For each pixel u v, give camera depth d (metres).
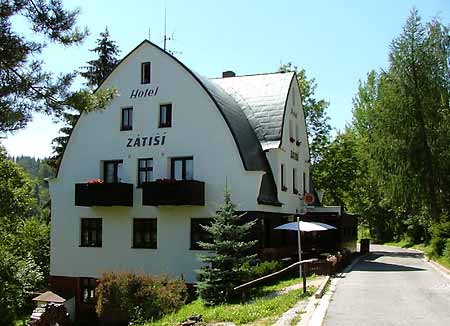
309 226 25.50
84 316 29.05
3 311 24.53
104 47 45.31
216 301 18.75
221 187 26.73
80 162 30.41
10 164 30.64
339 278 22.03
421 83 37.53
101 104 14.92
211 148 27.19
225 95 30.53
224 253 19.66
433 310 13.82
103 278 19.92
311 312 13.50
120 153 29.41
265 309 14.30
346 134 50.59
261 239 26.33
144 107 29.06
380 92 39.25
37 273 28.84
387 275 23.30
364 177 54.97
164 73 28.77
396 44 38.47
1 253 25.84
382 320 12.38
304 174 36.62
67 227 30.27
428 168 36.59
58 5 13.38
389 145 37.28
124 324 19.41
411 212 46.88
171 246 27.39
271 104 31.23
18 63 13.11
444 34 38.28
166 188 26.42
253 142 28.86
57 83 13.78
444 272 24.72
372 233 74.12
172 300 19.14
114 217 29.06
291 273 24.70
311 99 48.59
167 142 28.27
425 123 37.16
